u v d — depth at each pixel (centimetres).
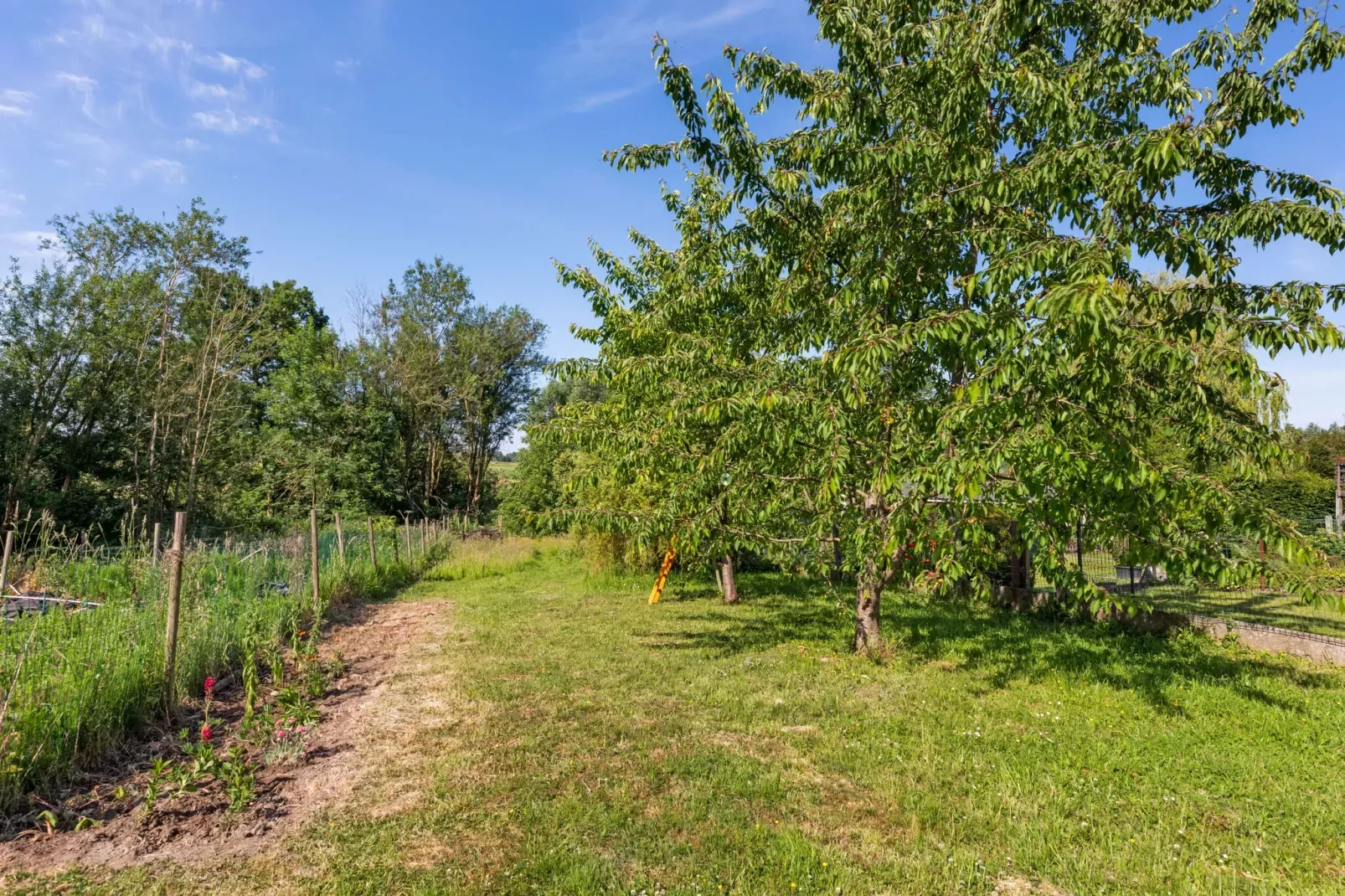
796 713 548
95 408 1841
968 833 362
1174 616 832
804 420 609
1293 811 383
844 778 432
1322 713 530
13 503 1595
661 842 350
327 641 821
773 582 1366
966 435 518
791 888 312
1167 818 377
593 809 384
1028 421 479
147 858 332
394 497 3025
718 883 317
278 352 2786
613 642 810
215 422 2064
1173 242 531
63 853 333
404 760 455
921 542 602
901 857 340
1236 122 533
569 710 556
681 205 987
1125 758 456
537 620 969
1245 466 531
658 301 888
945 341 554
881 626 882
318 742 488
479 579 1507
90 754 421
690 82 606
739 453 693
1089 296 370
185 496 2034
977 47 505
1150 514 512
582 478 751
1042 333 425
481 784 418
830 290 652
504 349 3884
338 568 1112
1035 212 618
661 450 729
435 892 307
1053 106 543
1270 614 992
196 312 2094
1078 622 923
